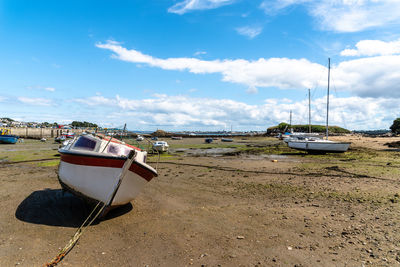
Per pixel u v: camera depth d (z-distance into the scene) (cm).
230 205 905
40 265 501
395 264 464
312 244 564
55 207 890
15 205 899
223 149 4059
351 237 588
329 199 937
